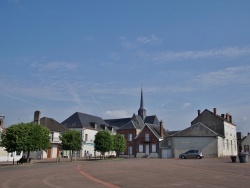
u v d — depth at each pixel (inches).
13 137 1353.3
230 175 729.0
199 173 799.1
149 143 2625.5
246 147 2967.5
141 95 4126.5
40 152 2172.7
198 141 2084.2
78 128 2704.2
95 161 1720.0
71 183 607.2
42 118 2378.2
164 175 762.8
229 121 2434.8
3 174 824.9
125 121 3521.2
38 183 607.2
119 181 640.4
